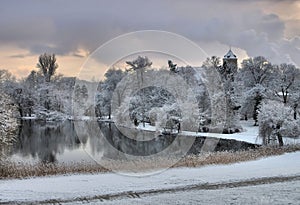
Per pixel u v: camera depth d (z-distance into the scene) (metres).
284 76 46.72
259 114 30.30
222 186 12.07
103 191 11.70
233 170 15.99
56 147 27.73
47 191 12.12
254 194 10.16
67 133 36.62
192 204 9.38
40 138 33.81
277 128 28.97
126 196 11.06
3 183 14.58
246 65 50.47
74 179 14.80
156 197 10.54
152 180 13.43
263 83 49.12
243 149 26.33
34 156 24.17
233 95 40.50
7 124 22.28
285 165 17.52
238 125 39.66
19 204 10.50
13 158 23.06
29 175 16.45
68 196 11.20
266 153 22.84
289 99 45.06
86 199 10.81
